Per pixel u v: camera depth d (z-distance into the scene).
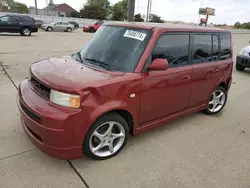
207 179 2.83
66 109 2.46
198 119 4.53
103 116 2.76
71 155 2.65
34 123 2.55
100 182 2.64
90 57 3.30
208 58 4.08
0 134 3.42
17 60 8.52
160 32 3.17
